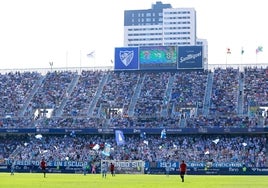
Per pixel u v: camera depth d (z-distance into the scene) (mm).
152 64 179000
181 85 171375
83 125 157625
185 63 177375
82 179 90375
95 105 167875
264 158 138625
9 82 182125
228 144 147250
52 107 168875
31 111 167750
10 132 158875
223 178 104875
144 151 148000
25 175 114250
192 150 146250
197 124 151875
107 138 157125
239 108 158250
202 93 166750
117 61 181500
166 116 158750
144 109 163125
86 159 146750
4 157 153000
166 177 108125
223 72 176000
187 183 77188
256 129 146000
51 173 137125
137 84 174875
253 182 82688
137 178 100188
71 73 185125
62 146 154375
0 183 71562
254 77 171625
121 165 136625
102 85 176875
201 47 177125
